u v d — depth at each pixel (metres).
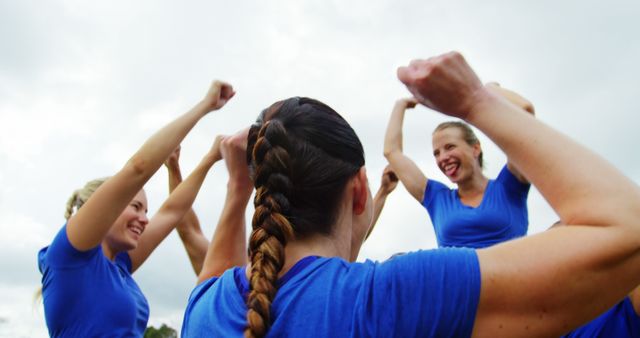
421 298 0.96
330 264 1.08
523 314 0.93
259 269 1.06
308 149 1.16
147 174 2.40
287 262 1.12
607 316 2.00
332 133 1.18
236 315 1.10
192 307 1.25
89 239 2.67
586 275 0.91
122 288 3.12
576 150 1.00
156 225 3.48
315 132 1.17
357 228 1.32
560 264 0.91
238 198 1.70
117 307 2.99
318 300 1.01
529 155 1.02
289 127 1.19
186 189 3.52
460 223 3.96
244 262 1.69
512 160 1.05
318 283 1.04
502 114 1.05
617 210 0.92
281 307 1.02
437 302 0.95
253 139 1.29
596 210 0.93
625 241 0.89
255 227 1.17
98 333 2.88
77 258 2.75
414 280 0.97
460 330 0.93
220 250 1.69
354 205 1.22
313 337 0.97
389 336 0.94
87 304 2.86
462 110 1.08
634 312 1.93
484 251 1.01
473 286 0.95
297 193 1.14
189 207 3.55
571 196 0.96
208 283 1.30
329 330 0.98
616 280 0.92
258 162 1.19
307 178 1.14
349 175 1.18
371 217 1.35
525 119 1.05
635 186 0.96
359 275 1.05
